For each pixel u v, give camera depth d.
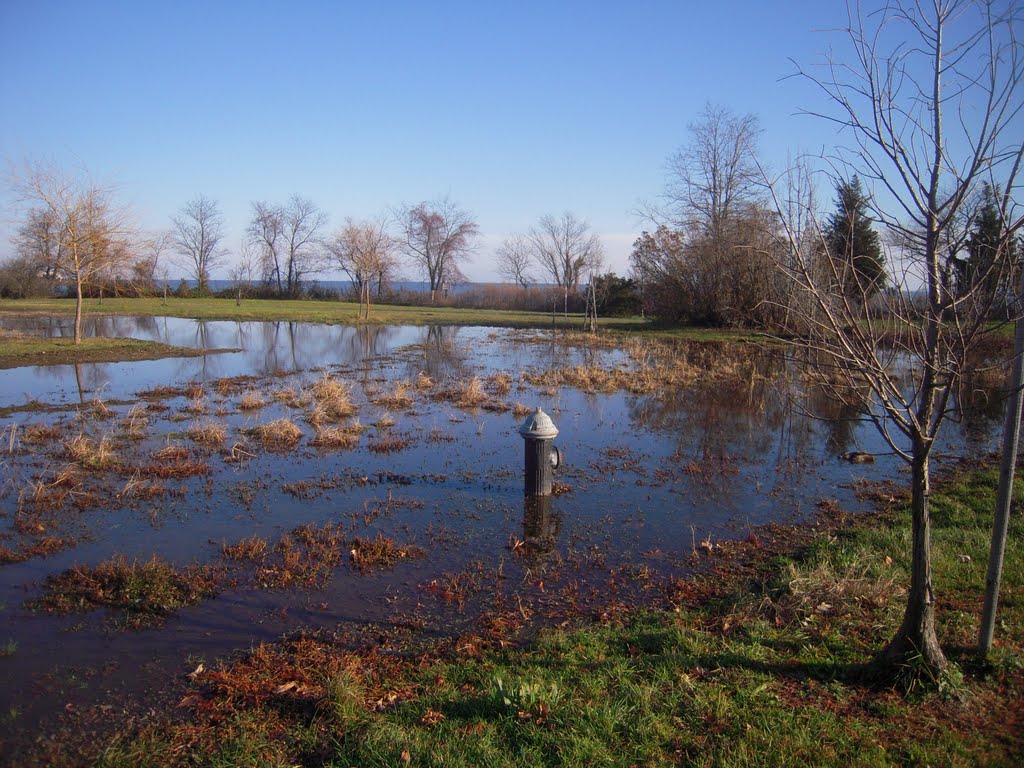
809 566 5.97
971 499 7.78
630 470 9.45
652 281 35.56
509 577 5.95
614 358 22.86
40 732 3.80
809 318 3.96
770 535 7.02
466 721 3.68
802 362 4.22
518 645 4.73
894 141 3.65
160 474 8.84
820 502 8.10
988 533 6.55
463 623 5.09
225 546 6.45
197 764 3.53
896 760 3.33
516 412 13.30
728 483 8.88
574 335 30.27
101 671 4.41
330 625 5.05
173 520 7.25
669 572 6.09
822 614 4.97
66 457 9.48
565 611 5.30
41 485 7.92
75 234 21.47
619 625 4.96
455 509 7.72
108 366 19.06
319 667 4.44
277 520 7.30
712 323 32.56
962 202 3.62
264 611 5.27
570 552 6.53
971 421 13.03
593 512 7.70
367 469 9.27
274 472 9.07
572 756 3.31
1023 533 6.50
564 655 4.44
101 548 6.48
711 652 4.41
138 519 7.27
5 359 19.06
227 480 8.70
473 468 9.38
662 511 7.77
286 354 22.88
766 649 4.46
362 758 3.40
